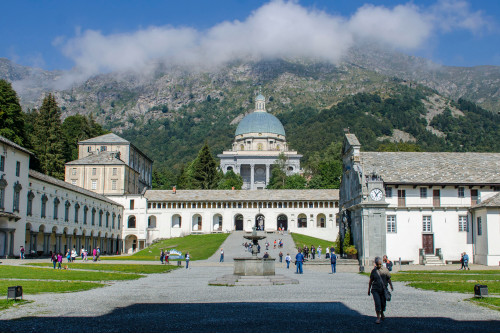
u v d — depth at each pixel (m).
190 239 123.25
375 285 22.25
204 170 172.12
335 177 174.12
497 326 21.09
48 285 36.56
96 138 160.75
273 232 133.38
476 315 24.08
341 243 83.25
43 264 63.50
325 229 139.88
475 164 79.44
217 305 27.08
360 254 73.06
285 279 41.34
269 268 43.16
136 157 170.50
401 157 80.69
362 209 71.69
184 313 24.20
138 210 140.38
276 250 102.81
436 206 74.44
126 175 149.12
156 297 30.95
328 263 74.75
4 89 109.75
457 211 74.44
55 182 94.81
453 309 26.05
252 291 34.62
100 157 148.62
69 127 183.25
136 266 65.81
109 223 128.75
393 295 32.44
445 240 73.81
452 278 45.38
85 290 34.97
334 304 27.64
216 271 60.88
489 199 72.00
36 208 87.25
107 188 145.38
